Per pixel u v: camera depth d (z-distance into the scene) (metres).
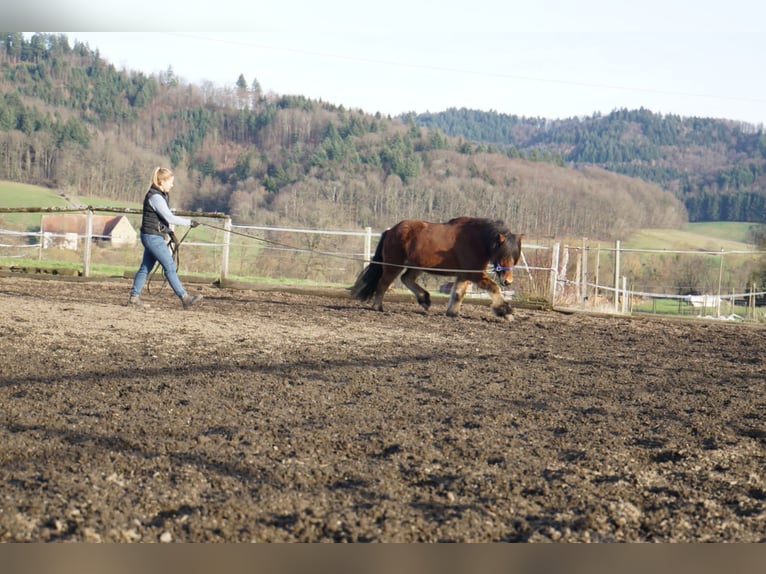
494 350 10.33
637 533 4.02
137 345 9.07
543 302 17.83
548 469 4.96
